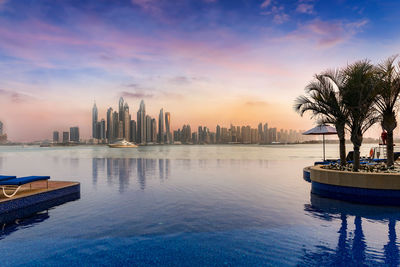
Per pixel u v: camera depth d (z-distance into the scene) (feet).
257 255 12.92
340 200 24.91
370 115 31.32
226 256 12.83
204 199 25.35
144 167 61.36
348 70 31.40
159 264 12.03
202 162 78.48
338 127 34.55
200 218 19.06
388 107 31.89
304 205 22.97
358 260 12.28
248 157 111.45
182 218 19.04
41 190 24.91
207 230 16.51
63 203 24.06
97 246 14.15
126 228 16.97
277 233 15.88
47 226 17.51
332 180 27.50
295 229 16.65
